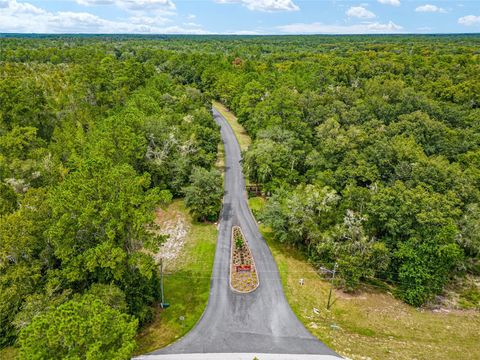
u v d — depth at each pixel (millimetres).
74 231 34656
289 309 41719
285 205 52219
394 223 48500
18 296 34438
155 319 39312
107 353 24375
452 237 45031
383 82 96250
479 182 58094
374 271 46438
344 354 35344
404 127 72500
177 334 37219
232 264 49219
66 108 80000
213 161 76125
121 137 57156
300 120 79938
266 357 34594
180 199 66688
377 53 144250
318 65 120250
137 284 38312
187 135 72750
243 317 40031
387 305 44906
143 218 35250
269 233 57125
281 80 106812
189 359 34031
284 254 52312
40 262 36531
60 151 62719
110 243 34156
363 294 46406
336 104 83375
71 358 22266
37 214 37406
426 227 46781
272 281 46375
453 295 49500
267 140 69500
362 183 61875
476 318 44250
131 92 95562
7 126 66375
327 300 44156
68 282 35844
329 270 48625
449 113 80125
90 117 75500
